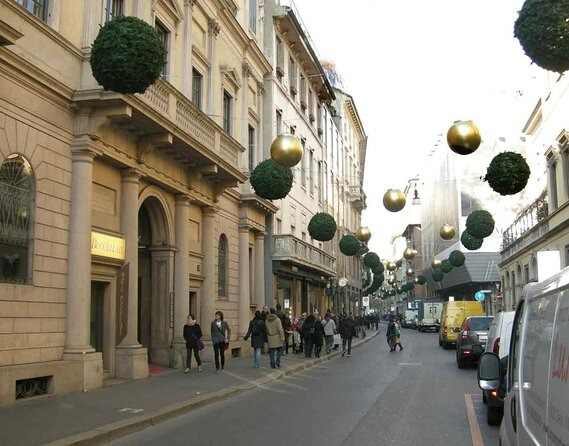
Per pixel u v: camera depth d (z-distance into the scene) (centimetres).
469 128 1143
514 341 522
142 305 1980
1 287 1194
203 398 1312
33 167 1296
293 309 3606
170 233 1988
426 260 8738
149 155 1775
